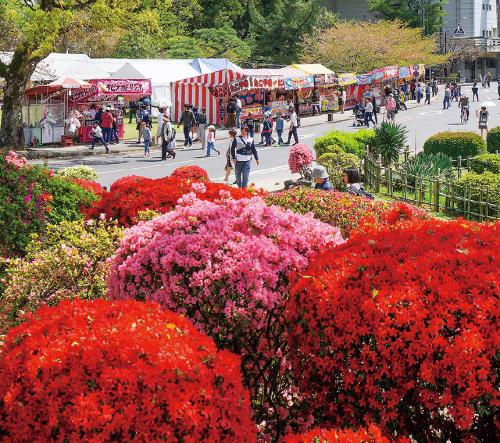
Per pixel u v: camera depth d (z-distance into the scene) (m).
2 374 3.84
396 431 4.33
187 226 5.62
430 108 56.06
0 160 9.34
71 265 7.65
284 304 5.26
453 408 4.14
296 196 10.17
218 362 4.03
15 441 3.63
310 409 4.80
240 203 5.88
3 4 33.44
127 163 27.59
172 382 3.74
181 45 60.47
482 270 4.52
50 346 3.89
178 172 14.24
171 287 5.28
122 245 5.79
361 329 4.31
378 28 69.88
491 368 4.13
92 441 3.52
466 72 114.12
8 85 30.25
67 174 17.70
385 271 4.58
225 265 5.24
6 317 7.49
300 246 5.57
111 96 35.75
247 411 3.98
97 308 4.40
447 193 17.72
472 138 26.48
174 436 3.65
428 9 89.69
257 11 71.19
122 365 3.77
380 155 21.36
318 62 67.44
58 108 32.69
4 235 8.88
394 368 4.23
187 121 33.00
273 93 45.88
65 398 3.64
